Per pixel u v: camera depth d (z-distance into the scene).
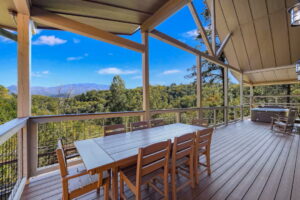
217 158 2.75
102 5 2.66
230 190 1.80
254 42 6.56
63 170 1.19
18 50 2.04
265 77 8.16
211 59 5.57
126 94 10.16
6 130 1.22
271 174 2.17
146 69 3.51
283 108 7.01
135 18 3.27
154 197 1.66
